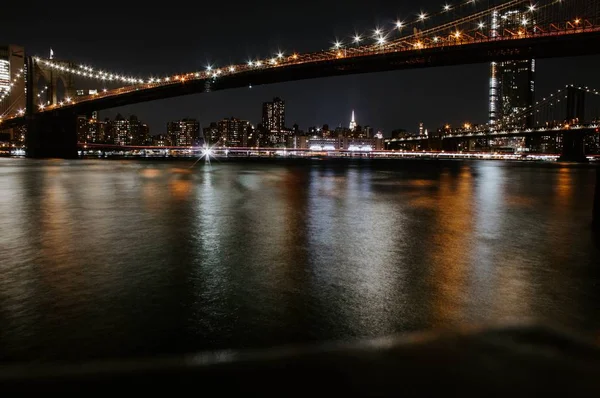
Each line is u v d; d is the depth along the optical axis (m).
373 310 5.47
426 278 7.02
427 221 13.66
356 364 2.96
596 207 13.16
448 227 12.48
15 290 6.23
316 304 5.69
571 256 8.74
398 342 3.26
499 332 3.45
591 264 8.04
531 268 7.72
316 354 3.09
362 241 10.20
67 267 7.53
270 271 7.36
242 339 4.58
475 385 2.67
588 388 2.64
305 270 7.46
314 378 2.79
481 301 5.86
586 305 5.72
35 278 6.84
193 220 13.16
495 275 7.22
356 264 7.92
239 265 7.75
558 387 2.64
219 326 4.93
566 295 6.15
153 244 9.54
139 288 6.34
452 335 3.39
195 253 8.70
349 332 4.78
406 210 16.45
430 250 9.26
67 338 4.61
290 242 9.95
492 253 8.99
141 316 5.23
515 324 3.62
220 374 2.87
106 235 10.58
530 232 11.73
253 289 6.33
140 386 2.77
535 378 2.73
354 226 12.46
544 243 10.16
